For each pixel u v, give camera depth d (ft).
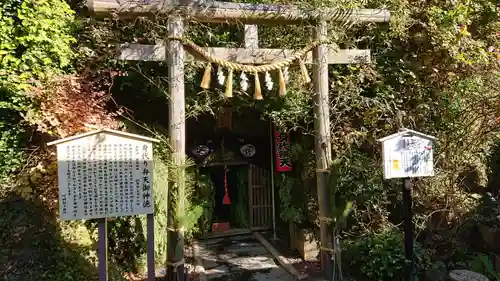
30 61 12.82
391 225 15.48
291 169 18.49
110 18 12.35
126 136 9.68
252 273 15.62
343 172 15.43
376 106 15.81
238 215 22.35
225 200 21.47
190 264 16.61
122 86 15.19
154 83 13.98
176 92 12.30
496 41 17.54
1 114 12.98
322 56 14.19
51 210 12.45
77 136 9.21
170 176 12.03
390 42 16.19
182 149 12.30
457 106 16.30
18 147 13.03
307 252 16.81
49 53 13.15
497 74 15.99
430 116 16.63
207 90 15.46
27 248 11.59
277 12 13.50
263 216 22.11
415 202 15.98
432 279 13.30
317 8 13.79
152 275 9.82
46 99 12.30
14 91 12.22
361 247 14.61
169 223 11.99
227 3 12.97
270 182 22.06
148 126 15.87
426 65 16.22
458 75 16.29
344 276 14.51
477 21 17.49
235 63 13.17
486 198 17.35
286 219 18.54
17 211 12.21
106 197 9.50
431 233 16.07
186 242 19.47
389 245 13.93
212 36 14.82
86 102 12.90
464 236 16.20
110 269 12.85
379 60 16.42
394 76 16.33
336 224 13.93
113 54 14.26
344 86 15.88
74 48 14.19
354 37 15.74
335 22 14.34
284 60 13.57
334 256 13.97
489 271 14.14
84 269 11.77
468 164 16.76
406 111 16.51
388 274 13.25
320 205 14.32
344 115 16.48
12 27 12.49
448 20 15.57
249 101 16.38
